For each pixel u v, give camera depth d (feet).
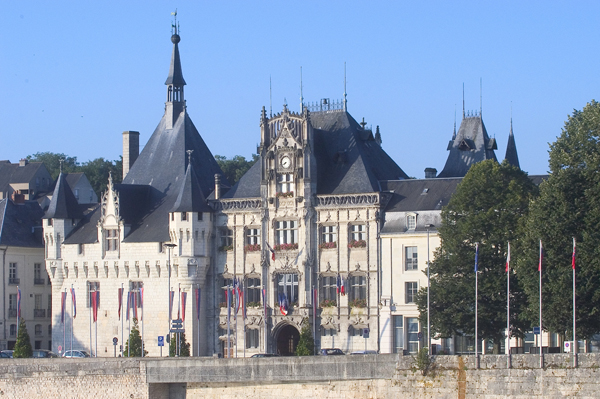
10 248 642.63
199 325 572.10
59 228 609.83
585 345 462.60
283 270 560.20
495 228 470.80
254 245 569.64
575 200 428.97
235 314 556.10
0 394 494.18
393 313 535.19
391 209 542.98
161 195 606.96
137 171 629.92
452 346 520.01
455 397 410.52
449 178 544.21
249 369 444.96
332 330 549.95
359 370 426.92
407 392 418.92
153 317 581.53
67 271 608.19
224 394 453.58
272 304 562.66
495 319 461.78
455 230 478.59
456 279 471.62
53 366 485.97
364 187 549.54
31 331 651.25
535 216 435.53
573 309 404.98
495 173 481.87
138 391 467.11
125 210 597.11
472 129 611.47
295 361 437.17
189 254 569.64
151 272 583.58
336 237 552.41
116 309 592.60
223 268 577.43
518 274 440.04
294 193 559.79
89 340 598.34
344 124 579.89
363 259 544.62
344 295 548.31
